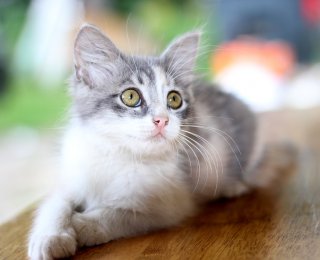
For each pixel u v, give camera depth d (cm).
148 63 48
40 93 117
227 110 54
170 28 104
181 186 47
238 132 53
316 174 55
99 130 45
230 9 114
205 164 49
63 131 50
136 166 45
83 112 47
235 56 108
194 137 49
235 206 48
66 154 47
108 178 45
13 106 116
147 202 44
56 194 46
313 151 65
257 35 115
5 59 120
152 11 109
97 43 47
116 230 42
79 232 41
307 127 79
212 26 105
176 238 42
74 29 48
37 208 47
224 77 99
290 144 67
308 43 123
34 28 120
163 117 45
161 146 45
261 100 104
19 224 47
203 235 42
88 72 47
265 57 111
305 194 49
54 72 118
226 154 51
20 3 120
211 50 72
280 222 43
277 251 38
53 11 117
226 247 39
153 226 44
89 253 40
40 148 93
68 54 114
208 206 49
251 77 105
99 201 45
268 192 51
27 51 121
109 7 106
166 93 47
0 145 98
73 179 46
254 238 40
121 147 45
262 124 62
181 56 50
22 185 68
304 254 37
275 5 116
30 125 108
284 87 115
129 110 45
